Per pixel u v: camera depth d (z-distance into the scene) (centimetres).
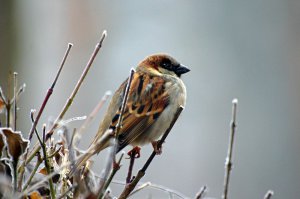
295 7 1574
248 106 1616
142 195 1295
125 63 1728
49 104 1569
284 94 1584
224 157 1617
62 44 1670
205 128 1653
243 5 1641
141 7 1739
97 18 1714
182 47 1736
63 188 479
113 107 713
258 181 1505
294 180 1498
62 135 507
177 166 1590
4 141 432
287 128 1559
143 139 738
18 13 1170
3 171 446
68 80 1648
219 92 1675
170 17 1752
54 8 1656
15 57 1150
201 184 1569
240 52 1648
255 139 1571
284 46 1593
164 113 743
